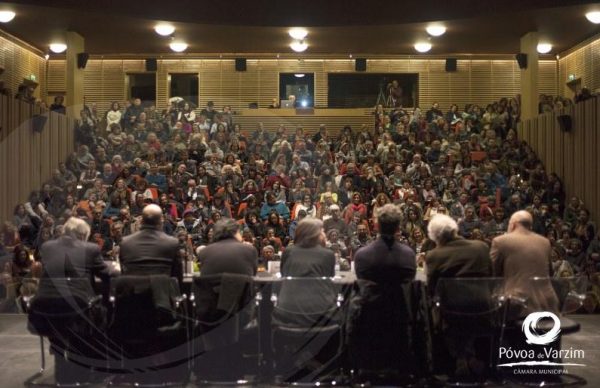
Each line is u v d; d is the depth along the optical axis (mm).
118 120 12570
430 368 5492
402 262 5246
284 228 9758
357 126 16828
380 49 17094
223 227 5641
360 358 5324
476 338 5738
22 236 9734
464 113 16062
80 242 5559
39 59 17547
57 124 12094
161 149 11867
